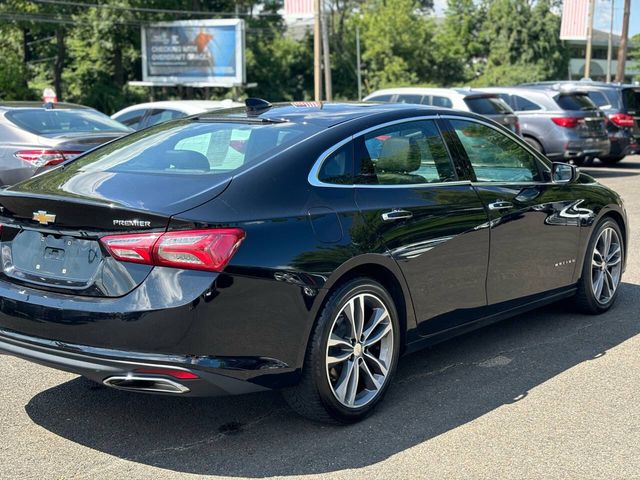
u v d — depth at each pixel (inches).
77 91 2041.1
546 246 205.3
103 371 132.2
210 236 131.3
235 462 139.4
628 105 687.1
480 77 2790.4
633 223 399.2
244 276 133.8
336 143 158.2
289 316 140.3
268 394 172.9
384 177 164.7
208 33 1695.4
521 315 236.1
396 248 159.3
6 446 145.7
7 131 330.6
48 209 140.5
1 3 1830.7
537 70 2733.8
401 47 2669.8
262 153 152.2
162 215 130.3
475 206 181.0
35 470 136.1
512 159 202.1
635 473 135.5
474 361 194.4
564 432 152.3
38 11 1856.5
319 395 147.9
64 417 159.5
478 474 134.8
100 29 1863.9
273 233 139.3
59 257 141.7
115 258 133.4
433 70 2815.0
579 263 221.8
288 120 167.5
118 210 132.3
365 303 156.5
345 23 2726.4
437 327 174.6
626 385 177.8
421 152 175.9
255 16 2297.0
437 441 148.1
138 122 503.5
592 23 1280.8
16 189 152.3
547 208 204.4
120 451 144.0
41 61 2090.3
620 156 706.2
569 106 609.6
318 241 145.2
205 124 175.0
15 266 148.9
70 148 323.0
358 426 155.3
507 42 2792.8
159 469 136.6
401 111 176.7
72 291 137.9
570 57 2918.3
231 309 132.9
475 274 181.5
